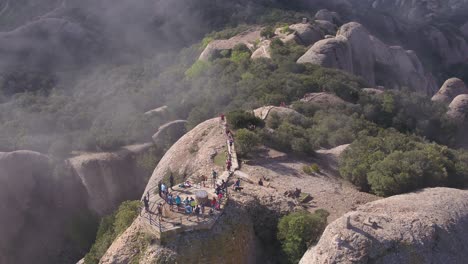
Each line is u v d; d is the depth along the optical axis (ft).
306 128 161.07
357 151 128.16
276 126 151.43
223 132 142.20
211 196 97.91
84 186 195.21
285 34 318.04
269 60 261.65
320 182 116.67
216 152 130.31
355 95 215.51
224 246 86.63
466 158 132.46
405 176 107.55
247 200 100.68
